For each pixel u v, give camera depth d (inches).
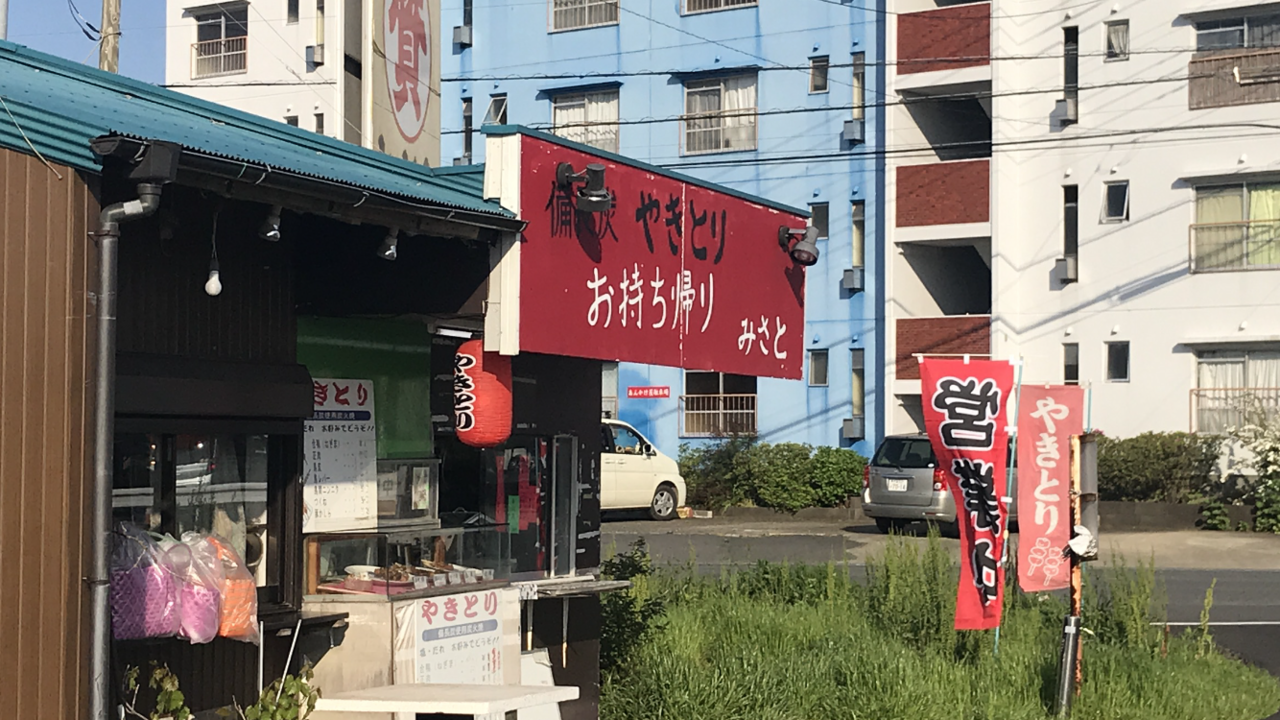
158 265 229.6
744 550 730.8
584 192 268.7
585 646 335.3
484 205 256.8
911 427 1058.7
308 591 260.5
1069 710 353.7
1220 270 938.7
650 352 298.7
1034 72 1003.3
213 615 220.4
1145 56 966.4
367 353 278.2
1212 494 882.8
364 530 273.9
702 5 1139.3
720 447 1032.8
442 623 267.7
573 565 332.5
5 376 176.1
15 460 177.2
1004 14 1001.5
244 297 248.7
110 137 179.8
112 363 189.2
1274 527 837.8
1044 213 1000.2
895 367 1033.5
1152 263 960.9
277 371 249.8
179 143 185.2
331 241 261.7
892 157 1042.7
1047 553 376.2
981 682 374.6
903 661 361.4
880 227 1069.1
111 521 189.6
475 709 234.7
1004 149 999.0
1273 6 931.3
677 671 350.6
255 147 227.0
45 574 181.3
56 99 197.8
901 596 445.4
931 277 1079.0
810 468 995.9
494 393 271.6
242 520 251.9
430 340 295.0
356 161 261.7
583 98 1184.2
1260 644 480.1
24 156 179.5
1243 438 882.1
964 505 374.0
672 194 308.0
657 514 956.0
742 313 336.8
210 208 239.1
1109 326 973.8
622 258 288.8
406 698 239.0
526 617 319.6
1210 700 366.3
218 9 1005.2
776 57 1112.2
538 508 327.6
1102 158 978.7
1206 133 946.1
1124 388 967.0
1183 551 759.7
